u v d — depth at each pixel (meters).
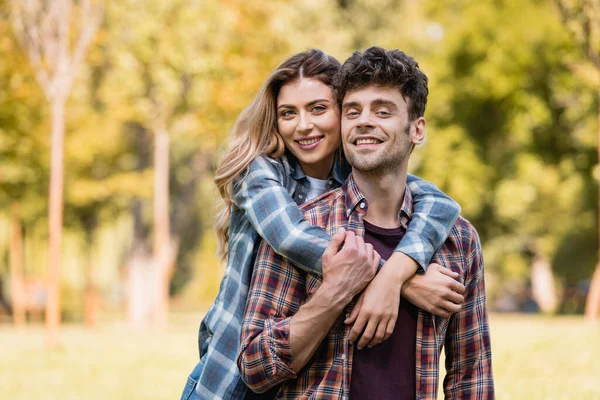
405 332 2.70
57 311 12.45
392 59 2.74
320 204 2.87
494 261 29.27
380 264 2.72
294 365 2.59
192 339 14.35
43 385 8.64
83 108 19.20
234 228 3.09
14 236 23.50
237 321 2.89
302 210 2.86
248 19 16.86
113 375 9.38
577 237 26.84
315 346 2.59
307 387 2.66
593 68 14.16
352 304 2.69
